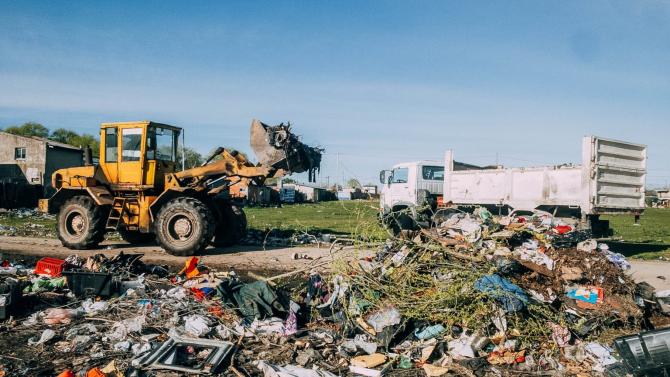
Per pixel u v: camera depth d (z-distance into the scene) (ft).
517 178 38.45
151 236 41.50
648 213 127.34
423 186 46.70
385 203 50.26
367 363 14.16
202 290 20.68
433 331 15.87
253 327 16.85
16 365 13.78
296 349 15.19
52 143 114.83
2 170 113.39
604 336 16.51
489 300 16.11
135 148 36.04
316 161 36.37
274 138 34.06
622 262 20.67
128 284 21.40
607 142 34.68
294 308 17.88
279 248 38.34
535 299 16.76
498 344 15.23
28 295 20.01
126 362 13.82
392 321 15.84
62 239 36.88
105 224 37.19
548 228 24.13
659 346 11.80
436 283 17.22
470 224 21.99
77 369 13.51
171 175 35.86
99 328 16.83
